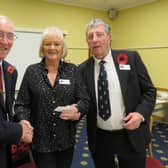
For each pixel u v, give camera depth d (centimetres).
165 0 495
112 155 170
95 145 170
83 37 600
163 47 509
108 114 158
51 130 141
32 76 141
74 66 153
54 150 143
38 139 142
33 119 143
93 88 161
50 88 140
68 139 146
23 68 472
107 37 155
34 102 141
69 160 151
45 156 143
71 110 137
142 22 553
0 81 144
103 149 169
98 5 591
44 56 146
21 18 507
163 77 515
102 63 159
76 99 149
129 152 163
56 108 138
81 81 152
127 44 599
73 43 587
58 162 149
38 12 528
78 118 142
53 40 140
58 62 146
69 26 576
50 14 545
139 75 161
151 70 542
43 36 142
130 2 557
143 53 558
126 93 156
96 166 177
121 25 612
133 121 146
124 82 156
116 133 163
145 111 153
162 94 433
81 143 356
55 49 141
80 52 600
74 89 146
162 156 318
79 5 581
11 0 491
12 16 496
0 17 144
